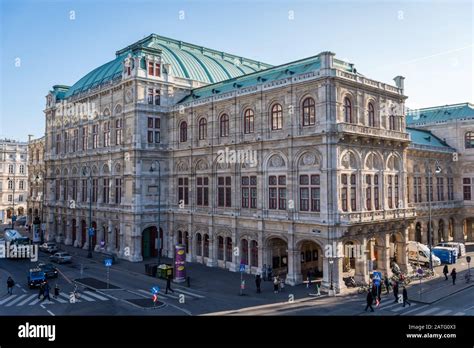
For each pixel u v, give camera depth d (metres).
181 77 62.72
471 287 41.28
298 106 42.31
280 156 44.12
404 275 43.97
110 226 61.38
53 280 44.41
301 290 39.44
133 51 62.69
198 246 54.91
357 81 42.41
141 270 49.91
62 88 82.81
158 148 58.69
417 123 78.56
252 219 46.06
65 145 76.12
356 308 33.12
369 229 42.12
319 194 40.09
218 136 51.66
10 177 115.94
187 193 56.47
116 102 61.41
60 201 76.31
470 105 76.06
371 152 43.88
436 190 66.56
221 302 35.19
